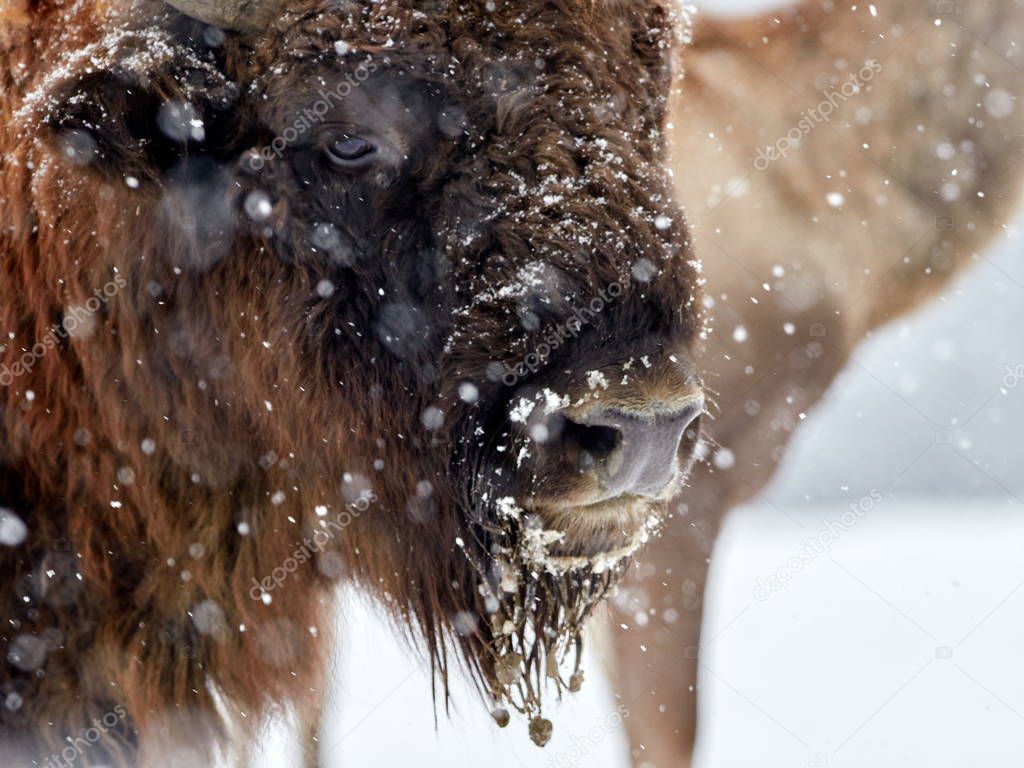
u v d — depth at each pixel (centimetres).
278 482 887
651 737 1299
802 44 1369
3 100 867
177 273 825
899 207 1405
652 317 732
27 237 862
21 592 869
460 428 759
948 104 1410
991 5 1417
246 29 764
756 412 1370
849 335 1402
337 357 792
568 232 723
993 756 1384
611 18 781
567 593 864
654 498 785
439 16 741
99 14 807
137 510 876
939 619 1955
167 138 762
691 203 1314
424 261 755
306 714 1059
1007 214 1478
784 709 1566
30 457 870
